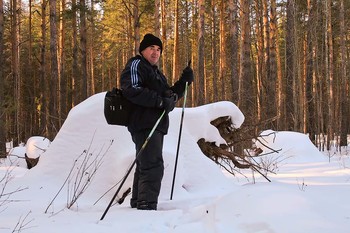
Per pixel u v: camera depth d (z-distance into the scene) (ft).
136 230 9.25
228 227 8.66
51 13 52.29
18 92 74.02
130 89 11.50
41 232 8.91
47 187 14.52
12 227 9.34
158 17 54.24
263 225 8.20
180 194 14.20
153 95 11.62
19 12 82.07
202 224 9.51
